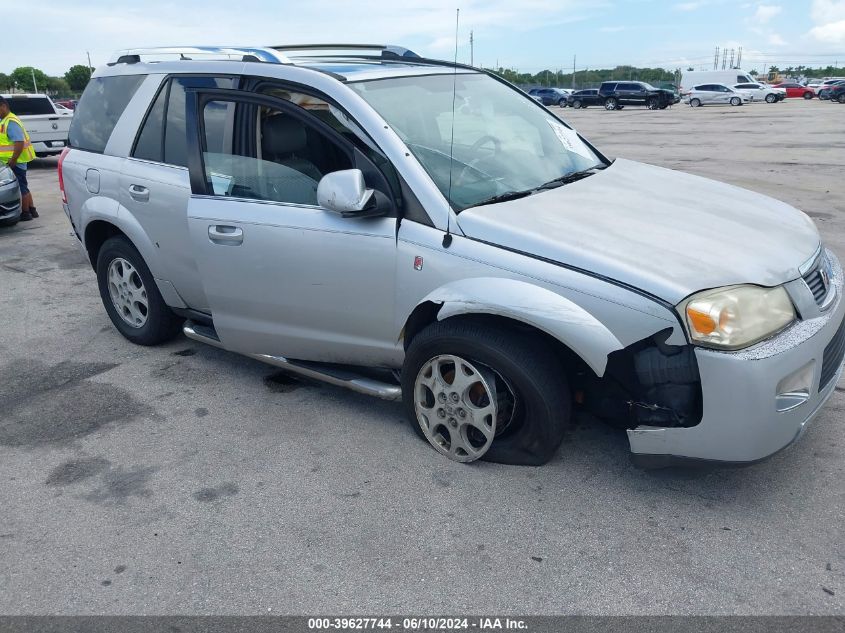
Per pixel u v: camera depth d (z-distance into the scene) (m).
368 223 3.34
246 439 3.74
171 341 5.15
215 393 4.30
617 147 17.52
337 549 2.87
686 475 3.25
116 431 3.89
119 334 5.34
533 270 2.94
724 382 2.68
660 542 2.82
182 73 4.26
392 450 3.56
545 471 3.32
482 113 3.97
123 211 4.55
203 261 3.95
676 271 2.79
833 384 3.10
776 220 3.41
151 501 3.24
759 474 3.23
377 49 4.84
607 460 3.39
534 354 3.07
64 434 3.88
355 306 3.49
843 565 2.66
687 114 33.72
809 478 3.19
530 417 3.17
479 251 3.06
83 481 3.43
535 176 3.71
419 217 3.23
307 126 3.54
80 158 4.91
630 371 2.87
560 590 2.60
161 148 4.38
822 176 11.52
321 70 3.65
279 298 3.73
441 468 3.39
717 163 13.62
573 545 2.83
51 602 2.66
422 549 2.85
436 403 3.40
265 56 4.07
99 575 2.79
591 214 3.24
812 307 2.93
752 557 2.72
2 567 2.85
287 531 2.99
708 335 2.68
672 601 2.53
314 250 3.50
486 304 3.00
